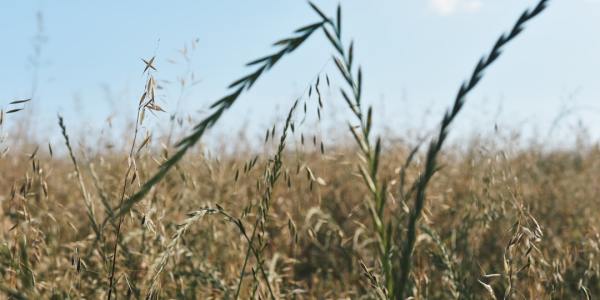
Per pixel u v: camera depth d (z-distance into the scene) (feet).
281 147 6.60
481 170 12.46
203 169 12.51
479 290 9.97
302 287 10.39
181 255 9.19
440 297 9.48
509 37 3.40
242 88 3.51
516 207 8.16
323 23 3.99
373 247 11.55
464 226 10.25
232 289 8.36
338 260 12.36
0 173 13.74
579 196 15.58
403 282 4.10
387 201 8.08
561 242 11.44
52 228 9.82
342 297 9.70
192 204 10.88
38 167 7.25
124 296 7.96
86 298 7.90
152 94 6.00
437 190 13.64
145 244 8.96
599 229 11.23
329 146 14.94
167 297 8.05
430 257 8.76
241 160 14.60
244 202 11.69
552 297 7.80
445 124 3.73
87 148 10.76
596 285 9.83
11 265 6.77
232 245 10.02
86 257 8.51
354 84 4.34
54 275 8.57
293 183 13.26
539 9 3.29
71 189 12.96
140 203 7.29
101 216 11.41
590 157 19.35
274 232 12.05
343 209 14.23
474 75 3.55
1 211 8.34
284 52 3.67
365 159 4.59
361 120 4.43
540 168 17.79
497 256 11.14
